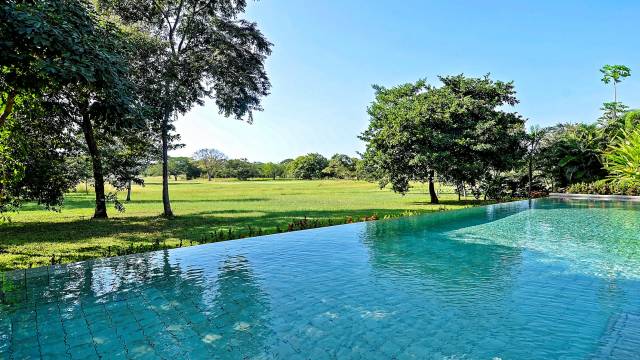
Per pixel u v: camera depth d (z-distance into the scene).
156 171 110.56
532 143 30.88
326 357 4.46
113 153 18.69
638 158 26.36
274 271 8.11
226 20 18.05
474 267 8.41
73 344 4.76
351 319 5.58
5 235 12.84
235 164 114.44
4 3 6.28
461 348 4.67
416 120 21.11
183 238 12.05
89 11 9.00
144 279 7.45
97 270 8.02
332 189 51.06
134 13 17.12
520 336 5.00
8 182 12.70
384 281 7.41
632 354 4.48
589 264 8.59
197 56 17.45
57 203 15.69
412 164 21.56
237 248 10.24
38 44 6.52
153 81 15.81
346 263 8.76
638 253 9.61
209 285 7.10
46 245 11.00
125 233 13.17
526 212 18.08
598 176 31.38
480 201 25.30
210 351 4.59
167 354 4.50
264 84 19.59
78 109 14.52
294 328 5.27
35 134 14.99
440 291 6.84
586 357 4.41
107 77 7.72
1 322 5.40
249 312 5.84
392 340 4.90
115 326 5.28
